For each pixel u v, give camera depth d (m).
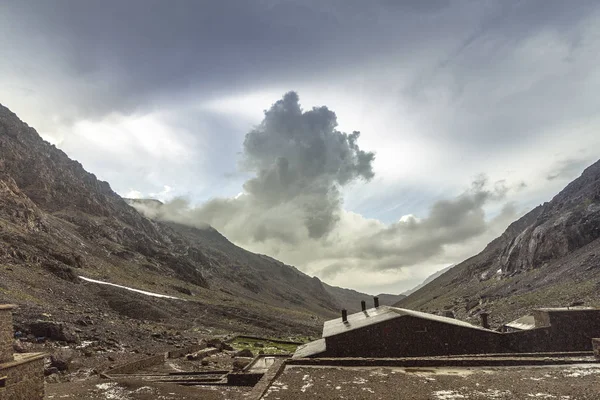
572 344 32.78
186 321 96.88
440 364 24.73
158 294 117.19
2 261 85.38
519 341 33.12
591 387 18.59
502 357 25.84
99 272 117.88
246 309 137.50
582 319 33.09
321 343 39.03
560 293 78.12
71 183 192.25
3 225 109.06
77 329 55.53
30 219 125.38
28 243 105.88
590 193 127.38
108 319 72.62
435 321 33.47
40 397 22.08
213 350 60.53
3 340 20.38
